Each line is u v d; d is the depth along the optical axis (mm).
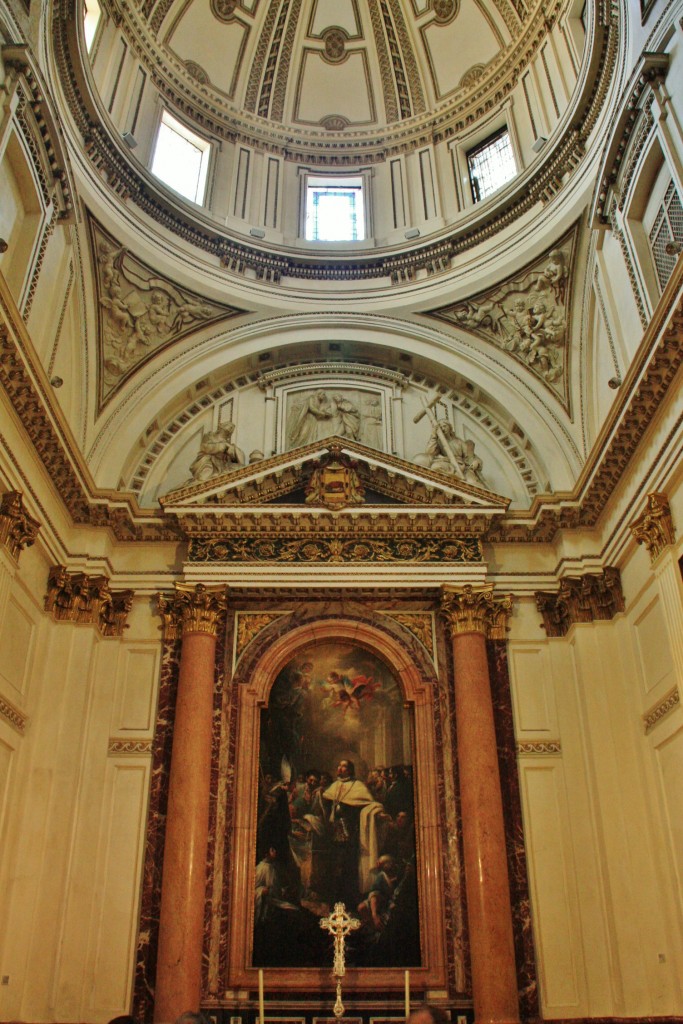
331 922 10289
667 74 10305
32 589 11789
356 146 17359
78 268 12961
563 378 14281
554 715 12688
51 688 12078
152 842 11672
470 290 14766
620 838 11578
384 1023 10836
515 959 11156
